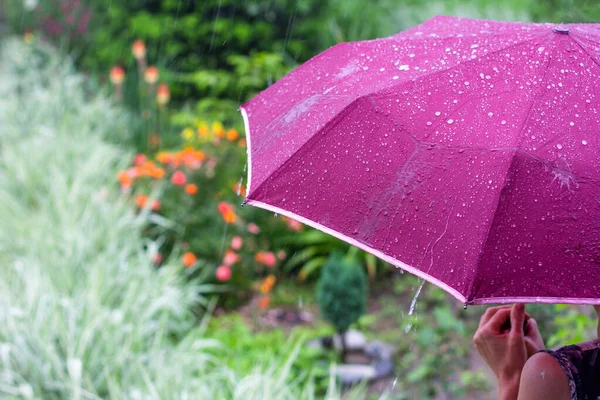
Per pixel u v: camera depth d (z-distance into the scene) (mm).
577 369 1440
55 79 8156
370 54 1660
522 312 1687
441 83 1449
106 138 6965
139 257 4430
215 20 8391
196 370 3551
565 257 1267
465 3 7148
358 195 1391
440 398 4035
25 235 4684
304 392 3285
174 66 8445
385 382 4246
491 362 1750
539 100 1382
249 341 4402
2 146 6734
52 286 3717
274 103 1753
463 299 1235
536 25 1685
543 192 1292
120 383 3209
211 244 5160
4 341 3266
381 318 5102
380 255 1340
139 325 3537
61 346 3297
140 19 8727
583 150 1338
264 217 5719
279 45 8172
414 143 1387
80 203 5121
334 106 1516
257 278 5414
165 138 6941
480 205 1289
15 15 10781
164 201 5301
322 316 4484
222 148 5867
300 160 1467
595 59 1478
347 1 7980
